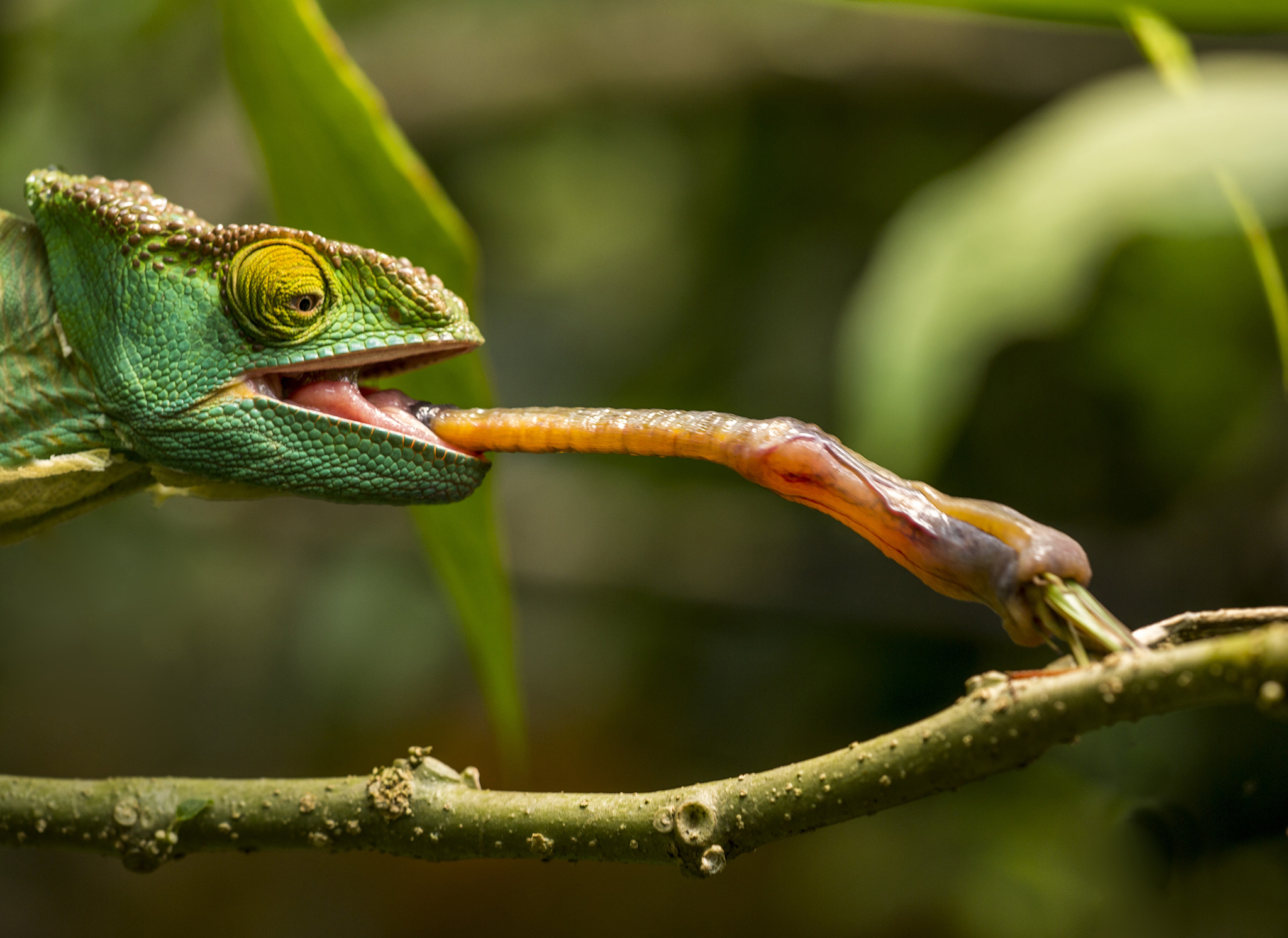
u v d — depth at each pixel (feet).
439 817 5.70
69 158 20.80
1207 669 4.16
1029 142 10.19
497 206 22.77
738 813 5.13
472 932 21.24
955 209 10.08
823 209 20.42
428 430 7.18
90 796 6.26
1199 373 15.65
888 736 4.86
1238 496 15.39
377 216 7.86
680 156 21.94
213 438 7.24
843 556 18.44
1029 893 15.11
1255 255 7.41
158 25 21.13
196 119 20.15
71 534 20.67
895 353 9.75
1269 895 12.72
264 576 21.98
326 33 7.07
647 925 20.02
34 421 7.41
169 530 21.12
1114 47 17.63
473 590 8.33
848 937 16.92
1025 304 9.30
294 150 7.74
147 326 7.20
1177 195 9.30
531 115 20.36
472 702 21.85
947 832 16.51
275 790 6.04
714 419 6.07
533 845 5.52
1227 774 13.24
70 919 21.20
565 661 21.25
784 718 18.60
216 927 21.77
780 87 19.24
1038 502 16.99
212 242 7.18
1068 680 4.47
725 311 20.81
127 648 21.58
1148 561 15.76
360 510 20.99
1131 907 13.37
